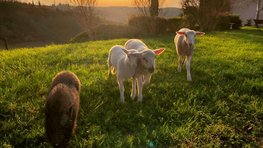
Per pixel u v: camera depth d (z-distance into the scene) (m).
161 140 1.38
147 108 1.69
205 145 1.34
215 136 1.44
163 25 6.07
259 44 4.03
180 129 1.44
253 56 3.03
